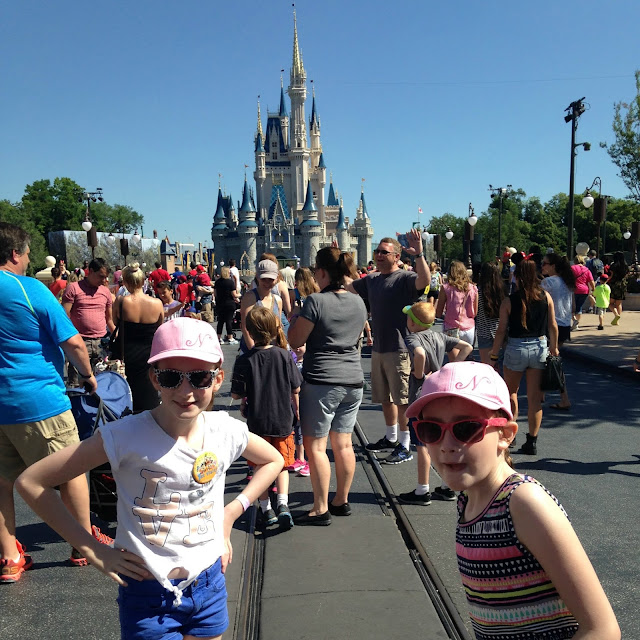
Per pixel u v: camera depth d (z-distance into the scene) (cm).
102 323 855
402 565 393
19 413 367
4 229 374
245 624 333
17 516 508
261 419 458
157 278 1387
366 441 679
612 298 1669
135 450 208
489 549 165
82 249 4769
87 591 379
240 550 420
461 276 800
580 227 8425
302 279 831
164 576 209
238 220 15588
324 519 462
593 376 1034
